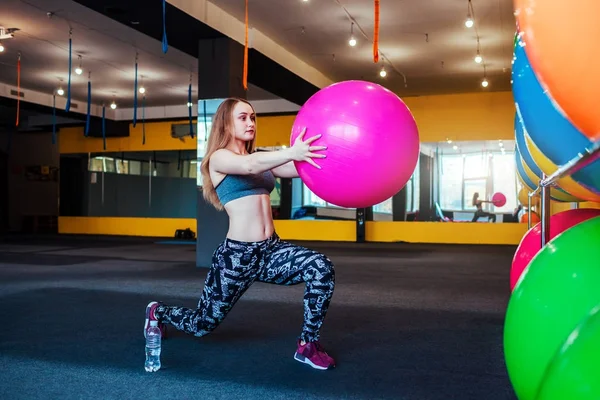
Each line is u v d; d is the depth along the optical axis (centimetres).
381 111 186
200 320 244
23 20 728
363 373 243
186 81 1075
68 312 387
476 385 227
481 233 1157
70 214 1502
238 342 300
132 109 1397
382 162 184
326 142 186
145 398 212
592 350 82
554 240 120
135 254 877
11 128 1476
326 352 275
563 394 83
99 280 559
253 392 219
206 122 685
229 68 679
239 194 235
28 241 1189
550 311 106
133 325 343
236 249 233
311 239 1277
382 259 800
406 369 249
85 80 1067
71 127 1488
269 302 424
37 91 1176
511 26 733
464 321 356
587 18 66
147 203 1426
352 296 459
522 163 323
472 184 1168
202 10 624
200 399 211
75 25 748
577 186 150
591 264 105
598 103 72
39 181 1566
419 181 1203
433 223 1190
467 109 1174
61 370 248
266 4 656
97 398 212
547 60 75
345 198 196
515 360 112
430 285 527
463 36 780
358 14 693
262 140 1302
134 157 1434
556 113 98
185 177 1388
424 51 855
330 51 855
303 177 202
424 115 1202
